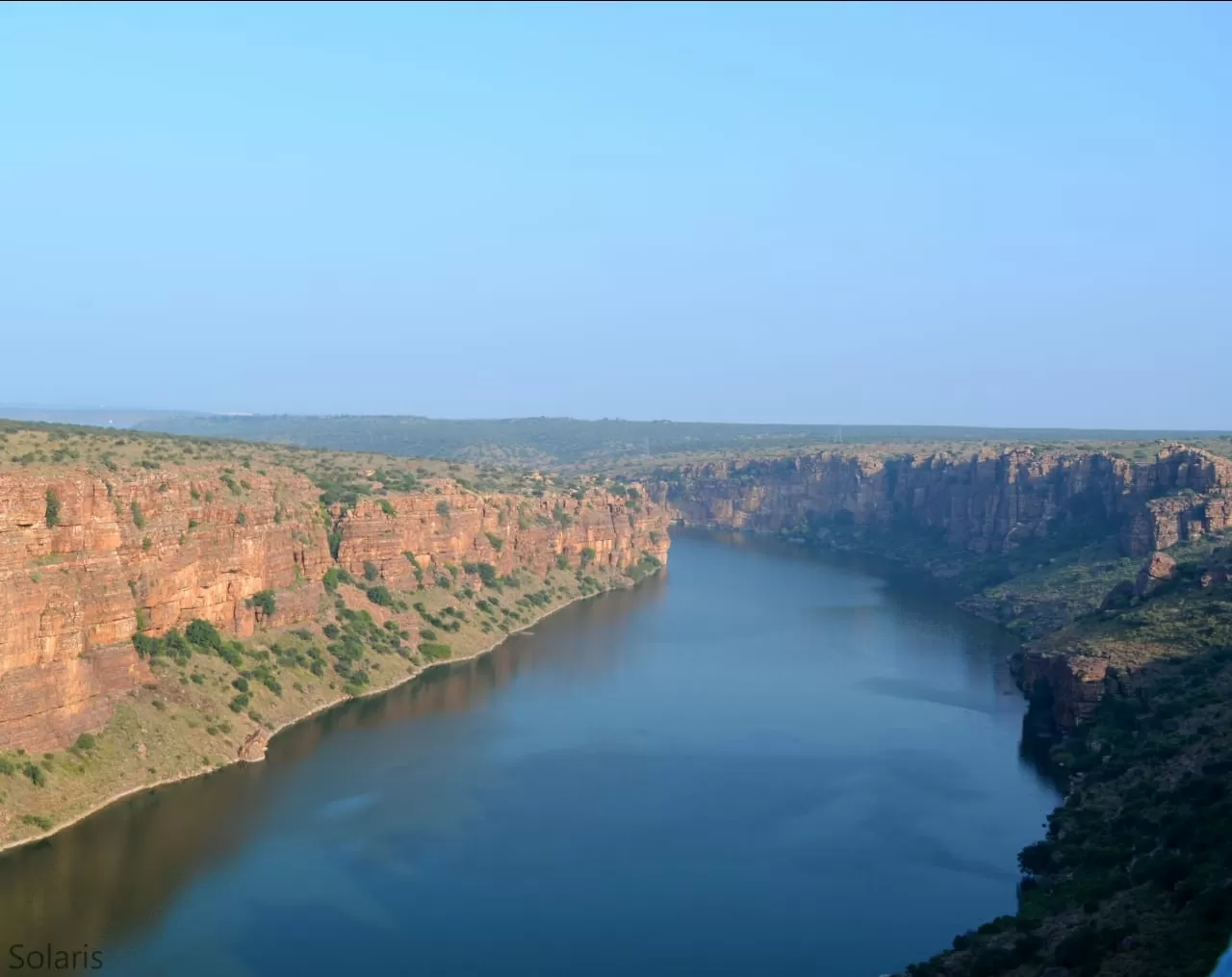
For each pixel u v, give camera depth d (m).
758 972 90.00
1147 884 89.00
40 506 114.69
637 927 96.56
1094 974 76.06
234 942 91.19
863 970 90.50
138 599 132.88
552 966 89.94
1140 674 139.62
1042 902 95.06
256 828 111.94
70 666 115.38
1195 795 101.38
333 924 94.88
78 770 112.38
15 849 101.50
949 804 124.81
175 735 125.62
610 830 116.31
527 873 106.00
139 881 99.31
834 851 112.31
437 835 113.44
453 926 95.56
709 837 115.19
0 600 107.00
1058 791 128.50
